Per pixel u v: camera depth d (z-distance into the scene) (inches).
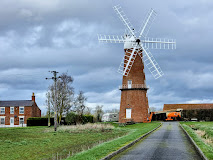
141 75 2326.5
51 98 2298.2
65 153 754.2
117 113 3307.1
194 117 2529.5
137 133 1148.5
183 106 3240.7
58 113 2369.6
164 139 960.9
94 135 1307.8
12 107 2800.2
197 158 563.8
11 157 704.4
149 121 2428.6
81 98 2409.0
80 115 2327.8
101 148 669.3
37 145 935.7
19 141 1050.1
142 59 2342.5
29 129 1785.2
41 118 2411.4
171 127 1672.0
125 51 2322.8
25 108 2792.8
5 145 927.0
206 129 1418.6
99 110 4143.7
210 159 508.4
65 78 2390.5
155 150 679.7
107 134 1350.9
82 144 944.3
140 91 2319.1
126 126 1972.2
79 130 1594.5
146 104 2343.8
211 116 2456.9
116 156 590.6
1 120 2797.7
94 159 519.5
